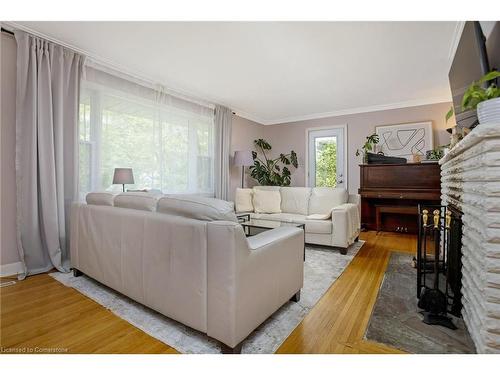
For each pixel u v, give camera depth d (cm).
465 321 148
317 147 536
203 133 431
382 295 189
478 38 178
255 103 457
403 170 387
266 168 552
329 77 336
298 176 557
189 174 405
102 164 294
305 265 258
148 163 342
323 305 174
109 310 167
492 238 112
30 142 232
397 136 451
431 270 209
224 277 119
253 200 418
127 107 319
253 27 226
